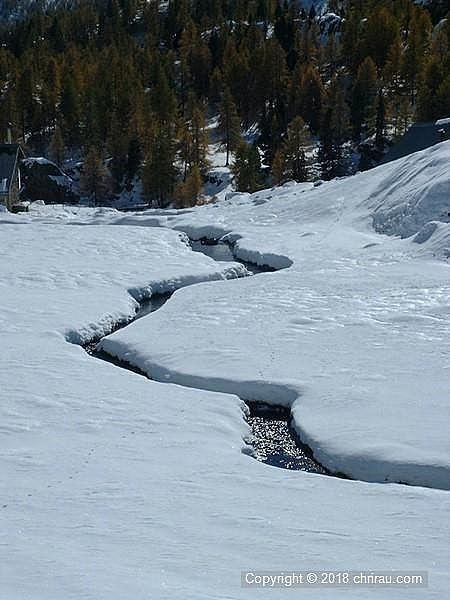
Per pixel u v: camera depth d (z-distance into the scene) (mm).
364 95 65000
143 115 65500
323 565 7094
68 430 11445
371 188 33906
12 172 49500
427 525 8227
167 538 7645
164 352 16219
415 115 61000
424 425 11719
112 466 9953
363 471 10828
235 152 62469
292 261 26391
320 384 13859
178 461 10281
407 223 28078
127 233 33156
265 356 15586
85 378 14320
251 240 30500
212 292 21812
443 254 23984
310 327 17516
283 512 8539
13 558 6926
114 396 13273
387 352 15398
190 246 32219
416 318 17594
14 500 8672
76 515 8234
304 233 30781
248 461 10461
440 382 13523
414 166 32156
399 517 8469
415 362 14672
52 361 15328
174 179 58500
